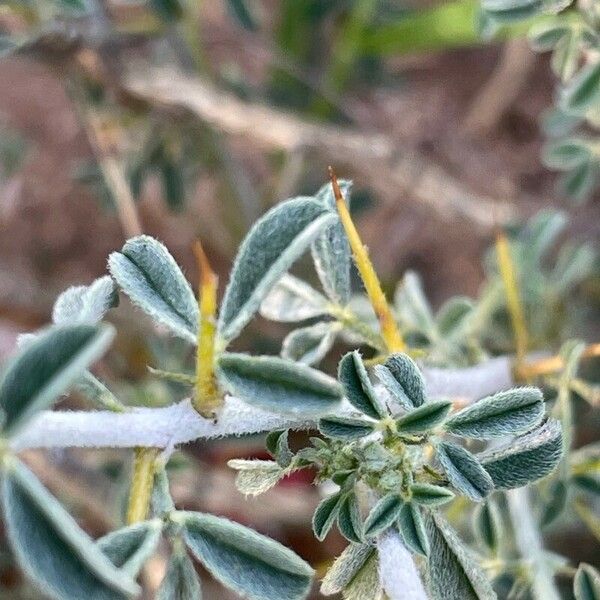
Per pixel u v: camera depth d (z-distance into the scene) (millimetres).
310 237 100
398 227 332
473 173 334
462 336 195
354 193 283
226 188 284
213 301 97
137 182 252
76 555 85
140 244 109
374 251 333
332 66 300
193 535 101
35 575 86
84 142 351
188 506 232
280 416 108
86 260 354
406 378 110
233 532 101
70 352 86
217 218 320
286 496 242
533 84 347
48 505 86
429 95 356
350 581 110
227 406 107
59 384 85
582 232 271
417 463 108
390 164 243
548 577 150
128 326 259
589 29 166
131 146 259
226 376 97
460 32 265
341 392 95
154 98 230
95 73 223
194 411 105
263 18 342
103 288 110
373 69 311
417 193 246
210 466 251
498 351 219
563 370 157
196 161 265
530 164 341
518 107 345
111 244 354
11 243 353
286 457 110
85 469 209
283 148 246
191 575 102
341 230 141
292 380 96
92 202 352
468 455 107
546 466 111
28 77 354
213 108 232
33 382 86
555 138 309
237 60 326
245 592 100
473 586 108
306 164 278
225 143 268
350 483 109
